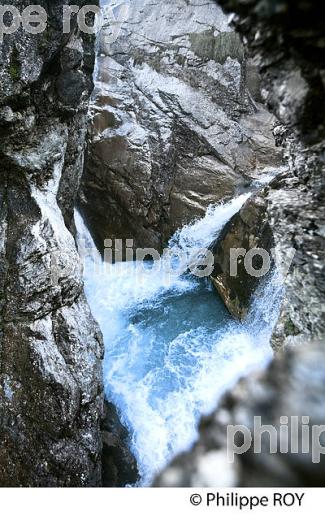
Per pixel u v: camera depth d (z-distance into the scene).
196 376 7.61
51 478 5.10
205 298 9.62
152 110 11.32
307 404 1.37
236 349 8.07
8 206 5.99
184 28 11.97
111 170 10.66
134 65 11.77
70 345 5.68
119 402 7.18
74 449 5.28
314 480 1.20
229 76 11.80
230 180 10.87
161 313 9.34
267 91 2.96
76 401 5.43
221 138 11.27
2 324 5.60
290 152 4.20
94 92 11.16
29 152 6.07
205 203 10.66
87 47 6.94
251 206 8.76
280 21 2.26
